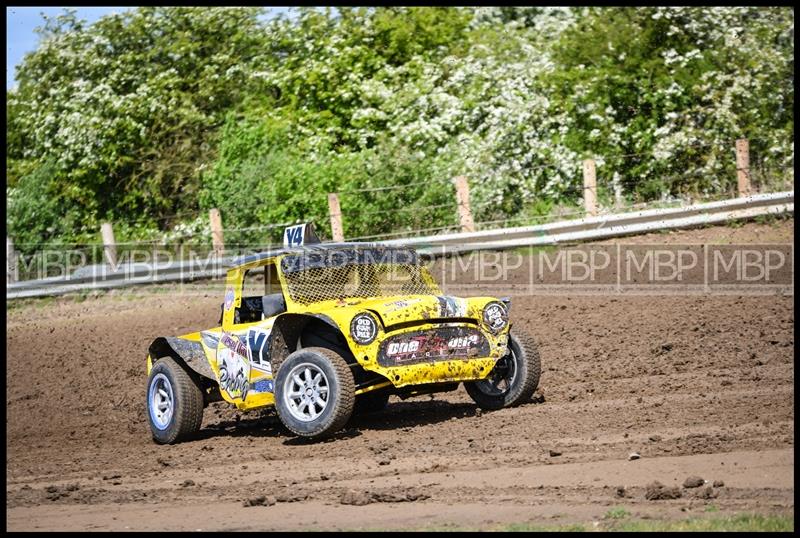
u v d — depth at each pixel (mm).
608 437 20188
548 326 34781
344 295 24078
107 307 51312
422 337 22047
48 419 31125
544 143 58375
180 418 24797
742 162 50312
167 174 71125
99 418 30516
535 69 62594
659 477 17047
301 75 69312
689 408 22109
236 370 24109
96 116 70375
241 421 27906
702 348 28828
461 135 59219
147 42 76062
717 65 60719
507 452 19703
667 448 18859
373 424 24203
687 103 59438
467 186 51406
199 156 71938
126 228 69688
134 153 71438
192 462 22219
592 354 29922
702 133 57531
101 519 17578
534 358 23531
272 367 22875
